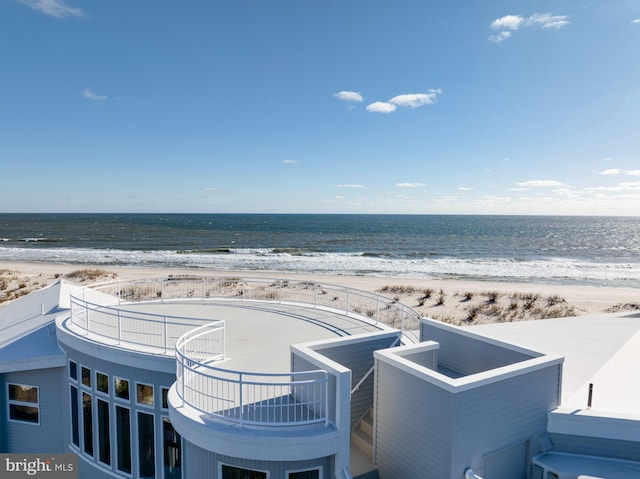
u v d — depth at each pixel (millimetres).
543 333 12109
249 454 6012
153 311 13484
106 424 9805
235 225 157000
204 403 7129
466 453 5984
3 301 30109
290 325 11922
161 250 71875
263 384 6094
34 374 11055
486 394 6160
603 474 6234
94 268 49875
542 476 6480
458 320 25984
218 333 11047
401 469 6758
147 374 8984
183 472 8484
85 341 9750
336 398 6234
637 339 11453
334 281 41344
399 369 6812
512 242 92812
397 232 123750
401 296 33438
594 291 38125
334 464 6266
